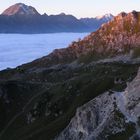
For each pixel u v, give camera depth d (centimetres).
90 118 10581
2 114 19238
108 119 9325
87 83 17200
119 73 17475
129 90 9925
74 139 11138
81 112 10956
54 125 14388
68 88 17438
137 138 8269
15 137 16588
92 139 9219
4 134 17675
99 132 9175
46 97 17788
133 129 8500
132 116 8938
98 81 15912
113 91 10588
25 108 19012
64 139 11669
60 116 15812
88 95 15288
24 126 17462
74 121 11431
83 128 10700
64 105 16312
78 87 17100
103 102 10488
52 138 13125
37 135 14188
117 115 9169
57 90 18012
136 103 9219
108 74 18400
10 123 18325
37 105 17575
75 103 15488
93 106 10662
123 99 9869
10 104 19788
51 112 16475
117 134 8669
